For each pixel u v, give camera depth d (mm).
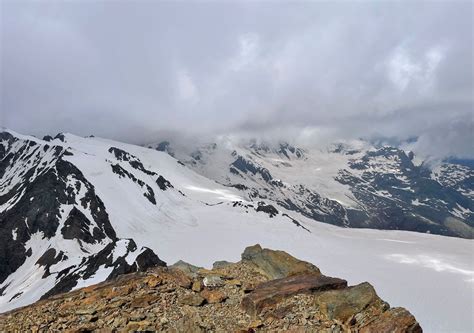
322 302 20453
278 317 19969
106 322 19328
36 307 21406
